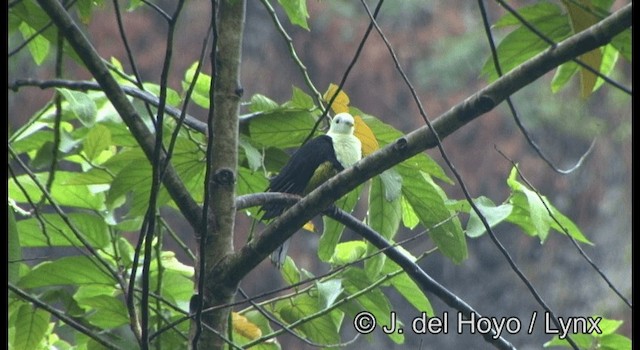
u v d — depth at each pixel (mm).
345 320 31000
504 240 33062
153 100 9227
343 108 9578
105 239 9711
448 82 34281
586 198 32031
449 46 34781
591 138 32562
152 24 33000
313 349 26500
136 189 9297
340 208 9641
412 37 35094
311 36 34750
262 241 8258
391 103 34594
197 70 7547
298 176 10719
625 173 31125
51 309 8273
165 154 8320
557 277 31375
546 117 33562
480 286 32781
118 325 9625
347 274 9633
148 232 7461
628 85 31328
